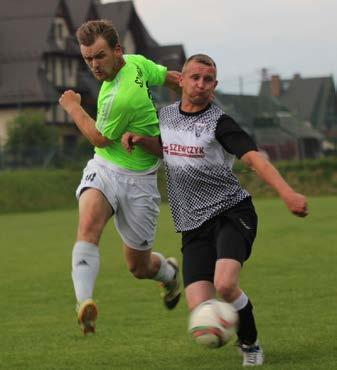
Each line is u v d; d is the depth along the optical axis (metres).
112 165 13.03
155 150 12.47
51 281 23.03
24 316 17.41
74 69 103.25
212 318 10.23
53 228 44.06
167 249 30.81
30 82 98.00
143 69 13.04
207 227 11.63
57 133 87.69
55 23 101.69
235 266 11.09
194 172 11.47
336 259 25.25
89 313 11.55
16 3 102.56
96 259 12.25
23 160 80.00
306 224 38.41
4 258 29.38
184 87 11.48
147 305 18.25
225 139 11.21
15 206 64.12
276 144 98.44
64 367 12.60
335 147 110.44
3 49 99.94
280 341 13.77
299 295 18.59
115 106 12.60
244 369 11.89
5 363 12.98
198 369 12.10
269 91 126.44
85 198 12.80
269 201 62.53
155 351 13.50
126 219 13.27
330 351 12.91
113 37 12.45
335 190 72.62
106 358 13.12
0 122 98.75
